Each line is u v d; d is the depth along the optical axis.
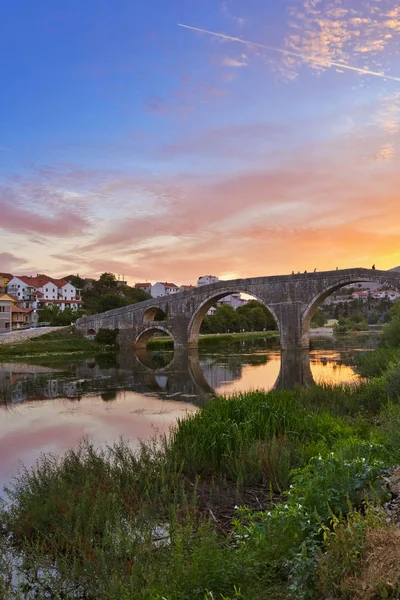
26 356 61.00
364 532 5.45
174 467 10.95
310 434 13.07
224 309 111.19
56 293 130.50
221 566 5.42
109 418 20.75
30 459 14.03
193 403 24.78
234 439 12.16
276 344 78.44
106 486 9.77
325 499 6.96
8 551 7.79
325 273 59.78
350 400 17.66
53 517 8.43
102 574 6.27
